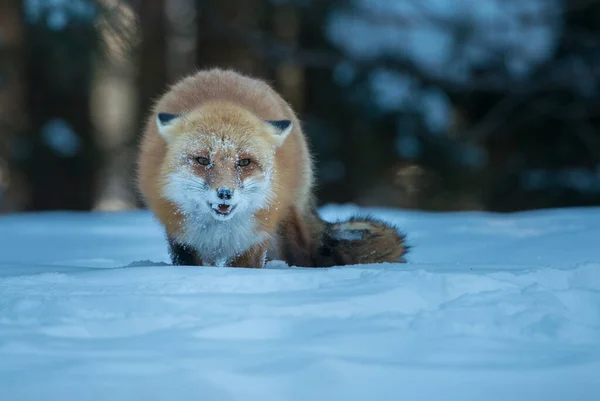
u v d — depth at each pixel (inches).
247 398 187.2
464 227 594.2
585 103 1206.3
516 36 1230.3
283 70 1258.6
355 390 192.2
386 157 1243.2
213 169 361.7
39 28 1012.5
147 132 413.4
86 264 457.4
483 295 270.4
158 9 1198.9
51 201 1165.7
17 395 186.2
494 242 494.0
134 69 1214.9
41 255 513.0
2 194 1252.5
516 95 1230.3
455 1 1240.2
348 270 312.2
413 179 1285.7
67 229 701.3
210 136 366.9
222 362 205.6
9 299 270.4
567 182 1226.6
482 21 1234.6
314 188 475.2
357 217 447.8
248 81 433.1
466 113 1289.4
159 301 261.6
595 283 307.6
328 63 1240.2
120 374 196.7
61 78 1077.8
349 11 1240.8
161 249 547.2
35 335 230.2
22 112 1145.4
